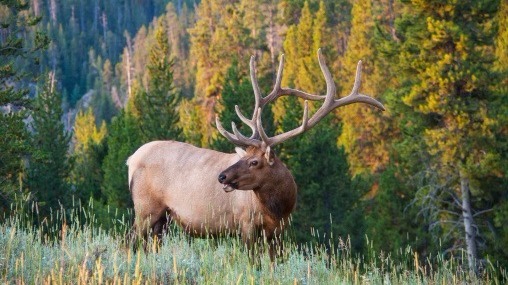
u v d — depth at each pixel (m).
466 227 71.69
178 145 27.89
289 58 175.75
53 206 80.19
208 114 172.50
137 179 27.83
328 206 80.88
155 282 21.12
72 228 24.02
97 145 117.50
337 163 81.62
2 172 59.34
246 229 25.92
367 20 152.75
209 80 197.12
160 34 108.56
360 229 78.69
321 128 83.69
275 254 25.84
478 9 75.31
